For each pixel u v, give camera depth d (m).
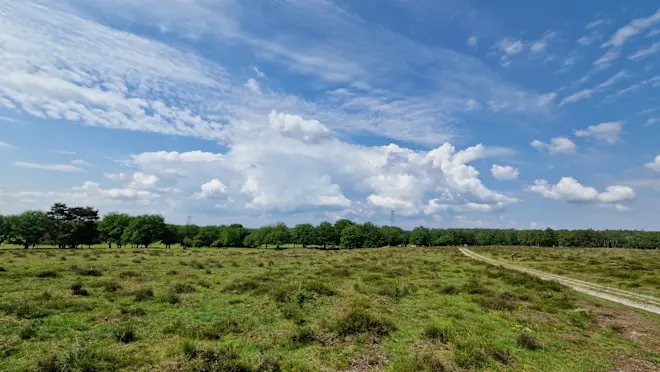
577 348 12.40
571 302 20.00
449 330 13.30
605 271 34.22
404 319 15.46
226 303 17.80
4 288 19.67
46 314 14.66
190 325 13.78
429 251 72.88
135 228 96.56
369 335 12.78
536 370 10.38
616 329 14.87
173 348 10.78
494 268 35.31
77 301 16.89
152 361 9.92
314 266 36.56
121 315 15.05
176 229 128.75
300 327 13.76
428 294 21.30
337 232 133.75
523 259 51.34
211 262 40.78
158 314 15.45
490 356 11.14
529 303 19.59
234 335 12.81
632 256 58.28
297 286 21.11
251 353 10.99
